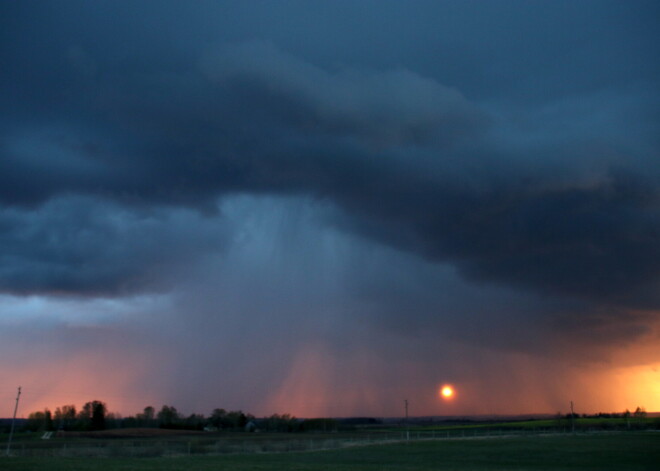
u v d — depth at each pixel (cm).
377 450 7062
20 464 4106
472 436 10912
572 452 6656
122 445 8181
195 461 4834
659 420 18562
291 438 11406
